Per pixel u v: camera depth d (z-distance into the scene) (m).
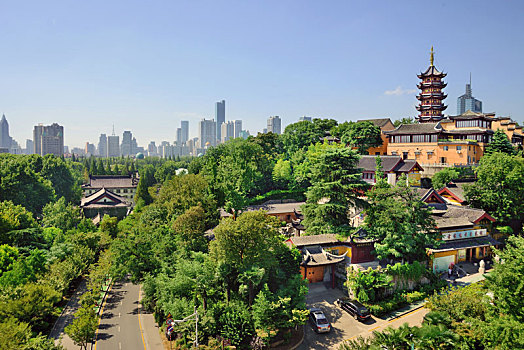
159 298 41.38
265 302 33.84
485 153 84.88
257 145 93.50
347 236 47.91
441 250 47.62
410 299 41.69
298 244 45.72
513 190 56.31
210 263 39.25
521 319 25.44
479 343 29.20
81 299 44.50
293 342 34.91
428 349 28.36
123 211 106.38
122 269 47.31
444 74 102.56
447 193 64.56
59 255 54.50
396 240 43.38
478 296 33.97
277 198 89.31
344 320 38.50
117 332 40.00
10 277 40.88
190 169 103.69
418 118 111.44
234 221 39.12
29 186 88.62
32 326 35.12
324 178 53.75
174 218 59.84
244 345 34.62
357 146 99.75
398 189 45.19
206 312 36.03
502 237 57.56
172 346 36.53
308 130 105.31
